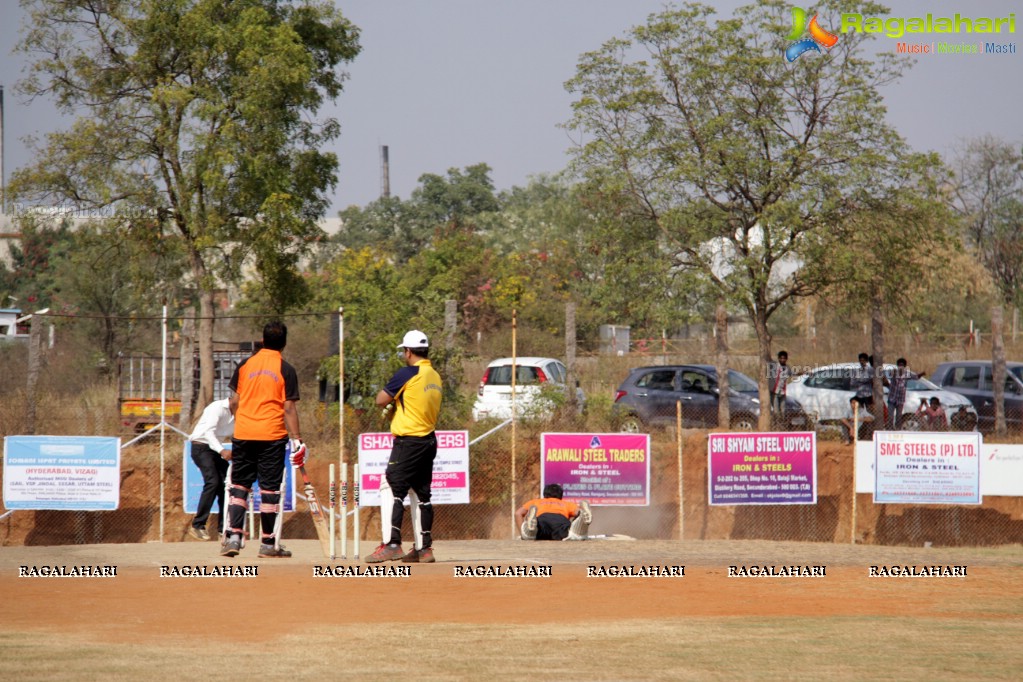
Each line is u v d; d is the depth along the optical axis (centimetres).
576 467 4359
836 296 5650
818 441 5469
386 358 5291
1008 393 6156
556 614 2269
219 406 3688
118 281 8456
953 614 2341
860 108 5341
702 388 5956
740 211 5719
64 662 1736
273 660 1777
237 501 2808
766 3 5572
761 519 5091
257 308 8425
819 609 2389
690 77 5600
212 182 5812
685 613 2308
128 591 2477
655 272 5684
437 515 4941
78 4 6097
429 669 1714
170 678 1628
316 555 3083
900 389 5559
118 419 5572
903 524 4994
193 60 6022
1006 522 4928
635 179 5784
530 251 13612
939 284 6575
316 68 6250
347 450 5091
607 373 6919
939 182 5434
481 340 9394
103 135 6000
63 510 4441
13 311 9206
